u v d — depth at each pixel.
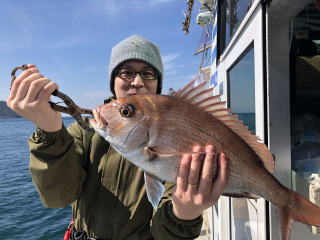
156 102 0.53
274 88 0.65
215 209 1.48
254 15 0.71
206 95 0.53
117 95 0.68
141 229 0.58
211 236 1.64
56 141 0.50
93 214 0.59
